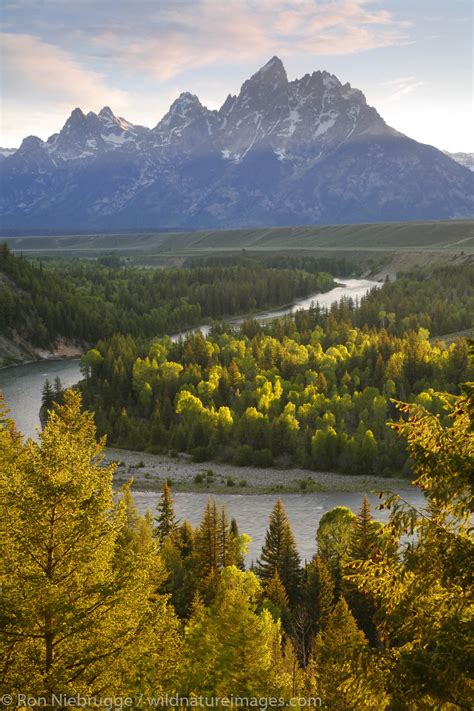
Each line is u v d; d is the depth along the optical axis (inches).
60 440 772.0
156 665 727.7
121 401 5413.4
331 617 1391.5
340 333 7130.9
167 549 2015.3
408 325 7593.5
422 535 519.5
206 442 4522.6
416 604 521.7
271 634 1236.5
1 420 1541.6
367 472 4013.3
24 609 632.4
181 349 6525.6
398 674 480.4
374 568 539.5
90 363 6097.4
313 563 2073.1
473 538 524.4
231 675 828.6
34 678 628.7
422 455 518.6
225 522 2128.4
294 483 3801.7
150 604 751.1
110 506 765.9
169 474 3961.6
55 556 698.8
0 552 674.2
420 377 5423.2
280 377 5634.8
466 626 474.0
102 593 680.4
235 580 1673.2
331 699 819.4
